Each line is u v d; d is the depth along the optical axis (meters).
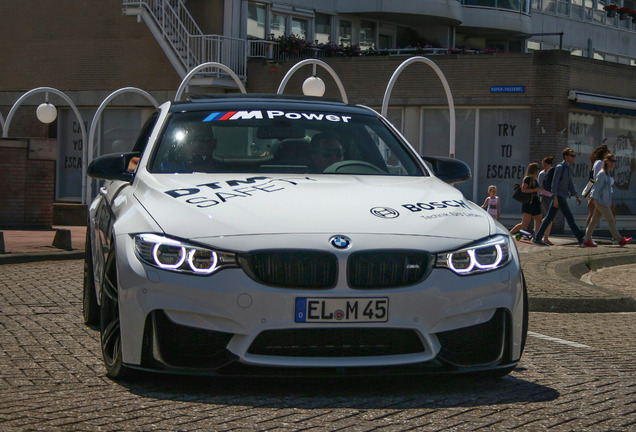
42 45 30.08
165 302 4.56
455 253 4.73
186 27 28.03
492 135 25.22
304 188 5.25
